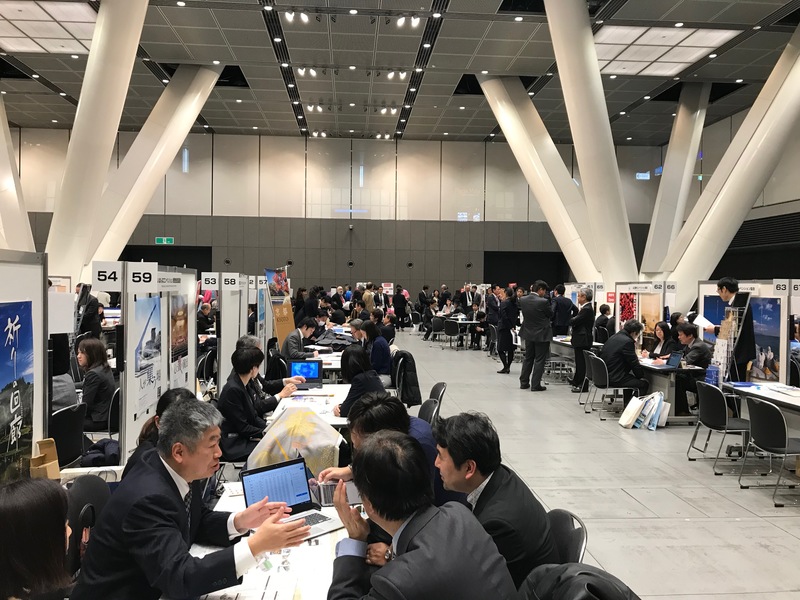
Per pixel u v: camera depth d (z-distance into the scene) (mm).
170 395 2795
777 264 16156
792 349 5887
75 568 2045
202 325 10562
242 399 4176
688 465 5332
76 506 2150
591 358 7547
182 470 1830
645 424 6668
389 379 6523
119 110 9602
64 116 17938
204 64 13055
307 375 5852
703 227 10688
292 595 1788
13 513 1098
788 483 4820
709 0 9734
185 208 20203
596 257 11977
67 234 9625
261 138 20438
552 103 16062
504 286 22281
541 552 1881
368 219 20875
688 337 7113
